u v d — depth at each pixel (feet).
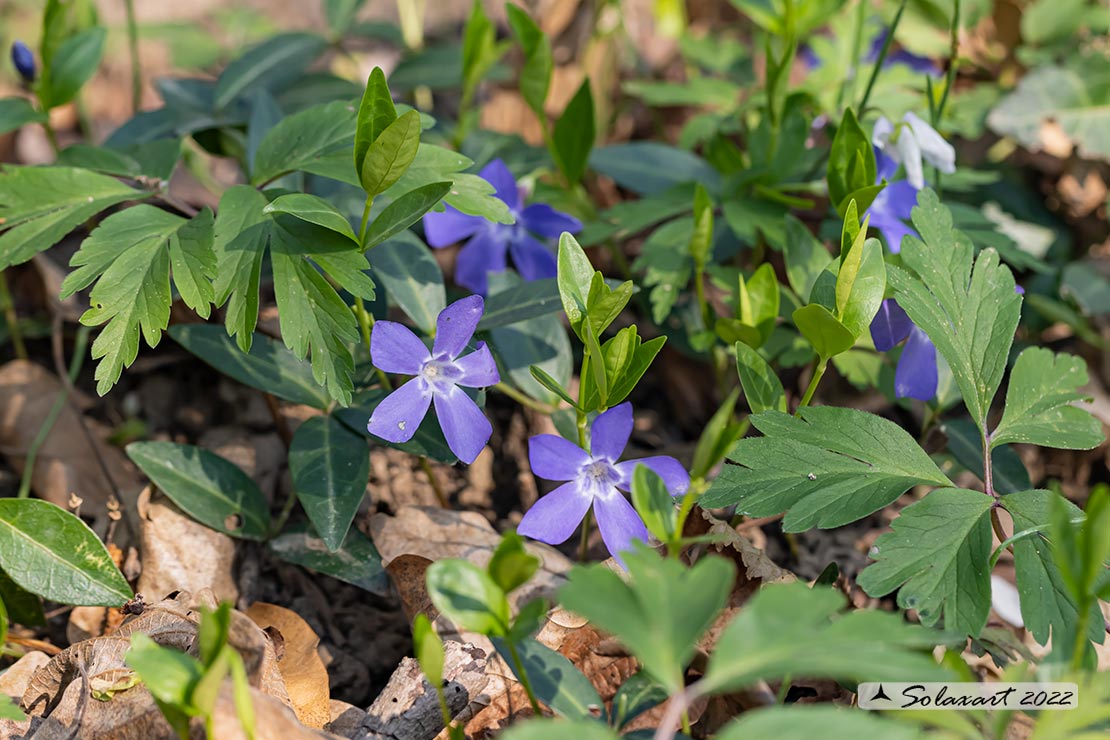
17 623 1.46
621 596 1.19
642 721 1.36
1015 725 1.34
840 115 1.64
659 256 1.58
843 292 1.33
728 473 1.35
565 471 1.35
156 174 1.51
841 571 1.52
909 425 1.65
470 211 1.40
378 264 1.48
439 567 1.24
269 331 1.57
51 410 1.61
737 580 1.40
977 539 1.32
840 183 1.45
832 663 1.17
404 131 1.32
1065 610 1.30
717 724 1.37
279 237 1.37
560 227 1.56
